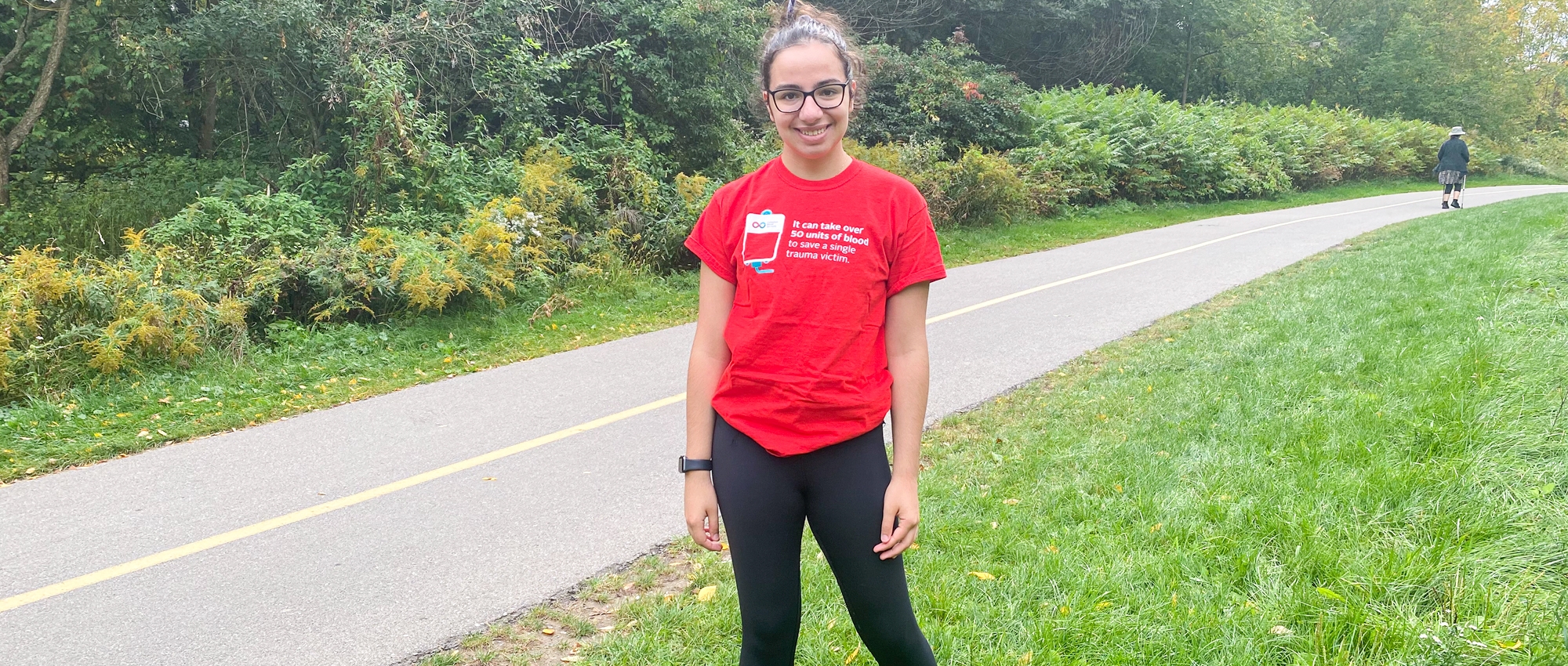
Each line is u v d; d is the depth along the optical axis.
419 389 6.80
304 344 7.83
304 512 4.50
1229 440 4.55
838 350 1.88
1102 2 26.61
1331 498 3.67
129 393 6.66
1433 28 38.34
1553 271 7.70
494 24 12.77
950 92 19.20
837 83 1.86
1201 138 21.59
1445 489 3.60
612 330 8.86
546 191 10.76
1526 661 2.56
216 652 3.26
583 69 13.82
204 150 14.06
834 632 3.04
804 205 1.89
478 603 3.56
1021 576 3.32
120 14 12.52
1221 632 2.88
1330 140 26.55
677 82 13.88
